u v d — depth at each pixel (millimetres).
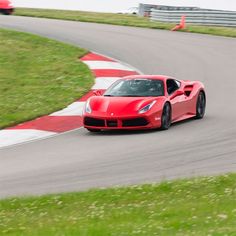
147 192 22188
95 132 35938
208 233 15727
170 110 35938
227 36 71750
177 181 23625
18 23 80125
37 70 53719
